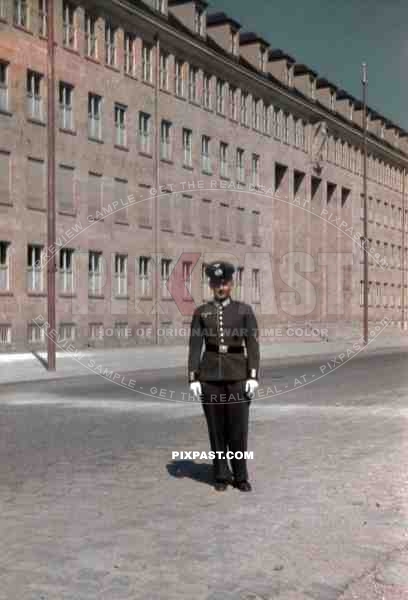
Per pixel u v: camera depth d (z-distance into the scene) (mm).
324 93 65250
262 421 12516
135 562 5219
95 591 4691
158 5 44438
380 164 74938
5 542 5684
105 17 39656
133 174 41281
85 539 5758
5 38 33938
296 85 61031
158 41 43156
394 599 4578
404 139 83625
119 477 8008
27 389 18234
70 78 37438
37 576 4945
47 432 11148
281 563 5211
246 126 50875
